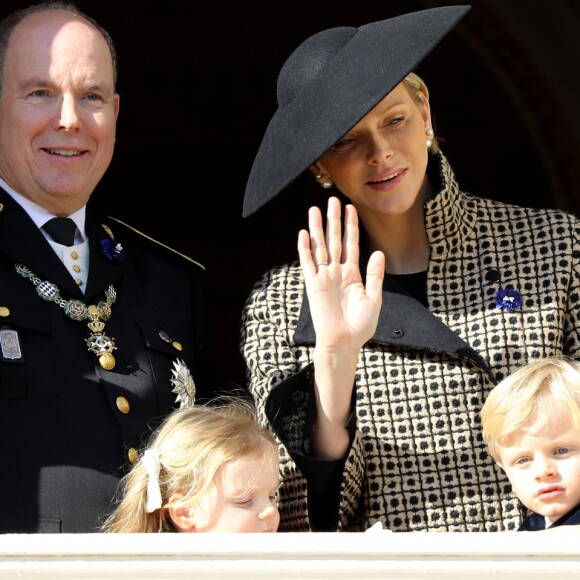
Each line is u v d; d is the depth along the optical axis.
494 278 13.10
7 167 13.70
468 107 42.53
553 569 9.32
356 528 12.68
